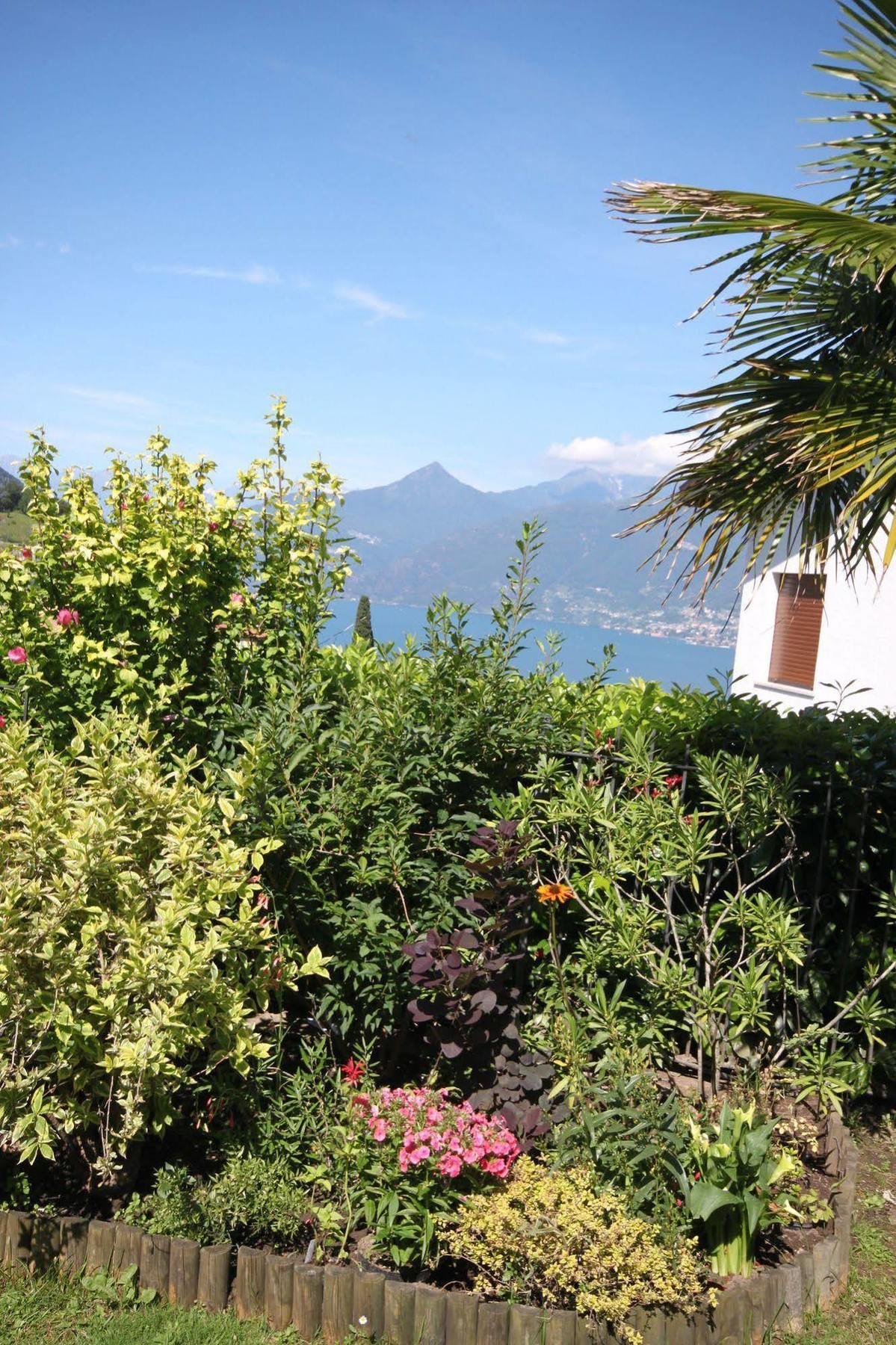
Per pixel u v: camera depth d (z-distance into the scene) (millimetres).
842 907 4469
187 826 3336
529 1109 3359
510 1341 2666
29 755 3586
